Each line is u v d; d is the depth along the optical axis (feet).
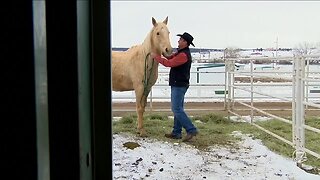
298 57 13.98
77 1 2.22
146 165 13.91
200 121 22.25
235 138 18.04
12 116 1.61
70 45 2.20
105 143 2.93
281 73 22.48
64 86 2.22
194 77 31.91
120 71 19.15
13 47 1.59
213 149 16.20
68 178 2.28
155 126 20.59
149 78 18.20
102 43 2.88
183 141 17.40
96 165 2.93
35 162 1.64
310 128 13.47
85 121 2.58
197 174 12.94
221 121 22.06
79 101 2.27
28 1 1.59
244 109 25.39
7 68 1.59
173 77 16.75
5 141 1.61
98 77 2.89
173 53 17.21
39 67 1.69
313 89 28.50
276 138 17.76
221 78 32.60
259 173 13.00
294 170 13.25
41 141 1.72
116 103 28.73
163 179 12.39
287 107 25.90
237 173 13.05
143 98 18.54
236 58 24.90
